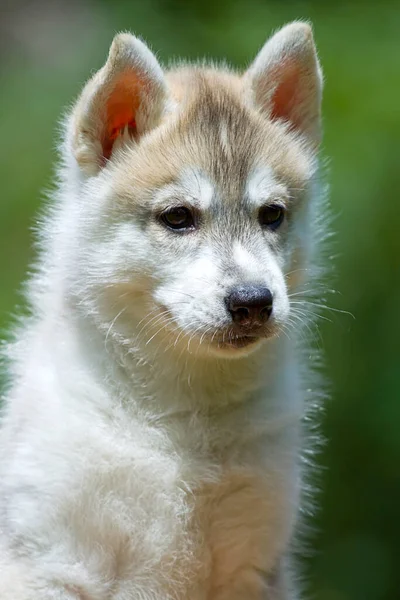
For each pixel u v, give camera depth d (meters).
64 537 9.25
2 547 9.34
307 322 10.31
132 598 9.50
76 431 9.41
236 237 9.59
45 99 17.97
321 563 15.60
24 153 17.31
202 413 9.68
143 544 9.47
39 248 11.04
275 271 9.52
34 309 10.66
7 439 9.84
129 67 9.80
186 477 9.52
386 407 15.25
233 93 10.22
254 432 9.70
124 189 9.66
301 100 10.45
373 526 15.59
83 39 19.41
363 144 15.46
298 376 10.33
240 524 9.72
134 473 9.41
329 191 13.70
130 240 9.59
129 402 9.61
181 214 9.62
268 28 17.36
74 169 10.09
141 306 9.66
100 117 9.87
